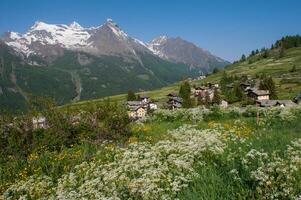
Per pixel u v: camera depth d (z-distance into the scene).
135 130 22.28
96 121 20.75
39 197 11.97
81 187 10.41
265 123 21.23
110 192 9.67
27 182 12.91
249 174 9.16
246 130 18.38
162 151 12.50
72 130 20.03
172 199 8.84
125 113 21.58
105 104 22.08
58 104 21.64
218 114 26.70
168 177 9.66
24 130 18.88
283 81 172.62
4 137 18.53
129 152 13.10
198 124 23.02
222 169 10.41
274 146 12.61
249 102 124.12
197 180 9.65
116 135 20.36
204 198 8.61
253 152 10.09
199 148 11.41
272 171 8.60
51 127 19.70
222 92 172.50
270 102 115.69
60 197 10.13
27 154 18.00
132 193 9.16
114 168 12.10
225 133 15.82
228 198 8.52
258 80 192.50
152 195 8.77
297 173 8.50
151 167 10.60
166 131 21.05
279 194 8.02
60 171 15.33
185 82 176.50
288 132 17.48
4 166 16.56
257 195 8.26
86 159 16.27
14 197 12.52
